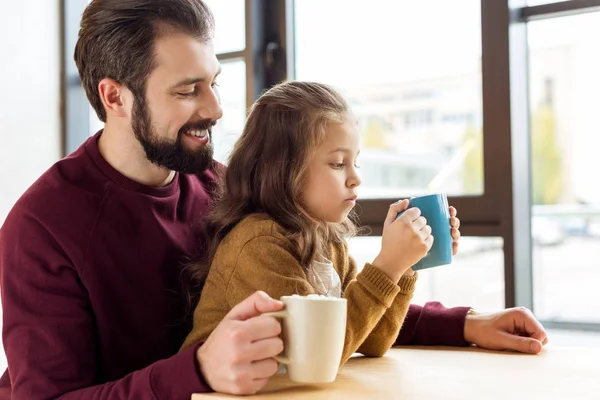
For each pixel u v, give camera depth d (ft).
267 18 6.84
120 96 3.73
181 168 3.74
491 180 5.64
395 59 6.82
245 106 6.79
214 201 4.09
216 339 2.68
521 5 5.79
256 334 2.58
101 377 3.55
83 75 3.90
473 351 3.76
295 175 3.56
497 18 5.61
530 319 3.80
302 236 3.46
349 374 3.09
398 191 6.32
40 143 7.70
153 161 3.72
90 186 3.63
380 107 7.26
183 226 3.95
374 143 7.79
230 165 3.82
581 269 6.25
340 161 3.58
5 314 3.40
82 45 3.86
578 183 6.26
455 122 6.75
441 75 6.56
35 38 7.69
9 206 7.41
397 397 2.60
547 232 5.99
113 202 3.62
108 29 3.70
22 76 7.55
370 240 6.25
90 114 8.18
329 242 3.99
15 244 3.43
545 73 5.96
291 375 2.69
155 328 3.63
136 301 3.58
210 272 3.48
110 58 3.70
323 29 6.93
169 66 3.59
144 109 3.64
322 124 3.54
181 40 3.61
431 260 3.52
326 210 3.60
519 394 2.65
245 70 6.76
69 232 3.45
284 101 3.68
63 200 3.51
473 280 6.10
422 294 6.85
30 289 3.36
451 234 3.73
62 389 3.21
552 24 5.87
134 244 3.62
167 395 2.77
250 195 3.71
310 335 2.62
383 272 3.23
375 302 3.19
